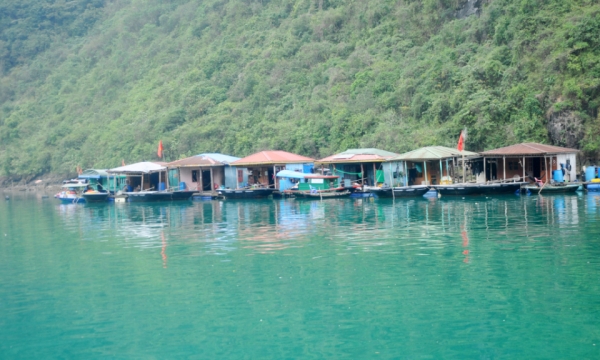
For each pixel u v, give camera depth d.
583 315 15.24
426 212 36.22
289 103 80.62
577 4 59.03
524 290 17.31
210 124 81.81
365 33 88.31
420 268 20.22
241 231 30.50
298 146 68.56
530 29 58.75
